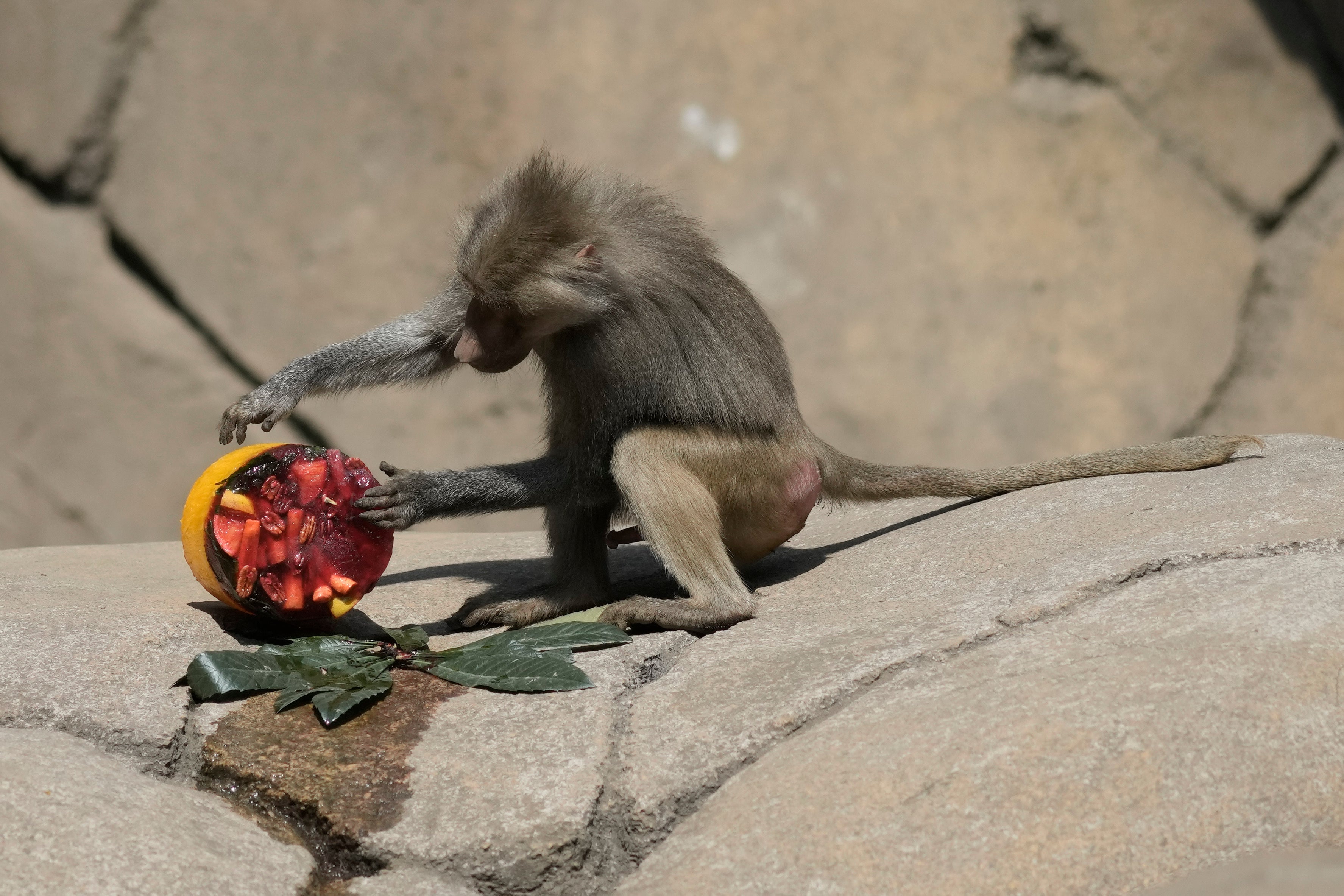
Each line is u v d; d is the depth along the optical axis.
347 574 8.47
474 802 6.87
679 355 9.16
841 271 19.77
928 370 19.64
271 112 19.95
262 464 8.28
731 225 19.73
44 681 7.74
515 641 8.20
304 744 7.34
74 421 20.00
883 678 7.33
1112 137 20.17
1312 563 7.63
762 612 8.91
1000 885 5.89
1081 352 19.78
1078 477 10.05
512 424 19.94
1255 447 10.26
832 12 20.09
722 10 20.03
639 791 6.86
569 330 9.23
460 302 9.81
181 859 6.23
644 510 8.98
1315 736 6.29
